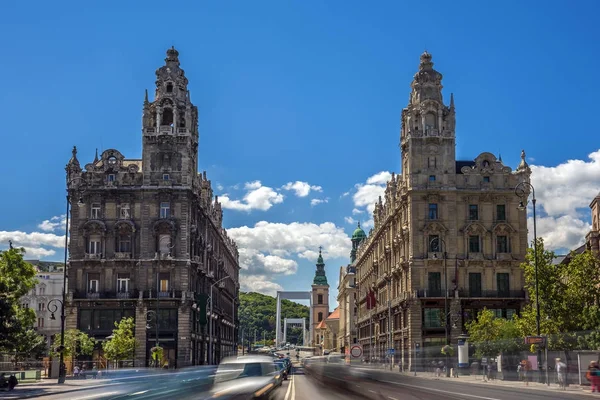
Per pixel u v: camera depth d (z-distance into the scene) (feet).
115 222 348.18
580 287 213.05
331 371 224.94
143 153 354.95
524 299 339.57
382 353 416.67
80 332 319.68
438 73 363.97
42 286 517.14
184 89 364.58
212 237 441.27
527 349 225.56
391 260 404.36
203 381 103.91
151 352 329.52
